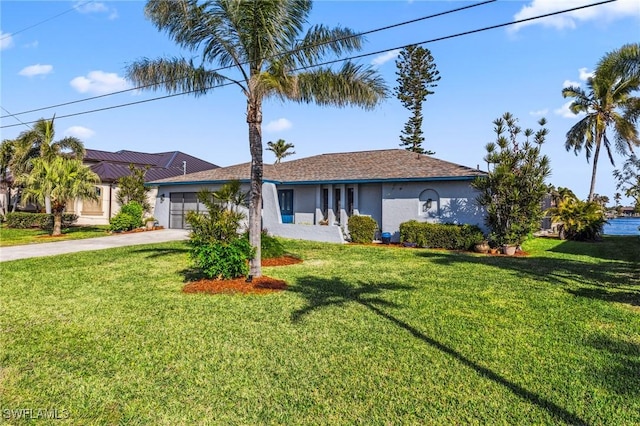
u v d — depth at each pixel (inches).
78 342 210.5
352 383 163.5
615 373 173.2
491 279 379.9
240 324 239.8
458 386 160.7
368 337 216.5
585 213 860.6
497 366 179.5
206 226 355.6
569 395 153.6
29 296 312.2
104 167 1112.2
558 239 903.1
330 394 154.6
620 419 137.3
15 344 207.8
